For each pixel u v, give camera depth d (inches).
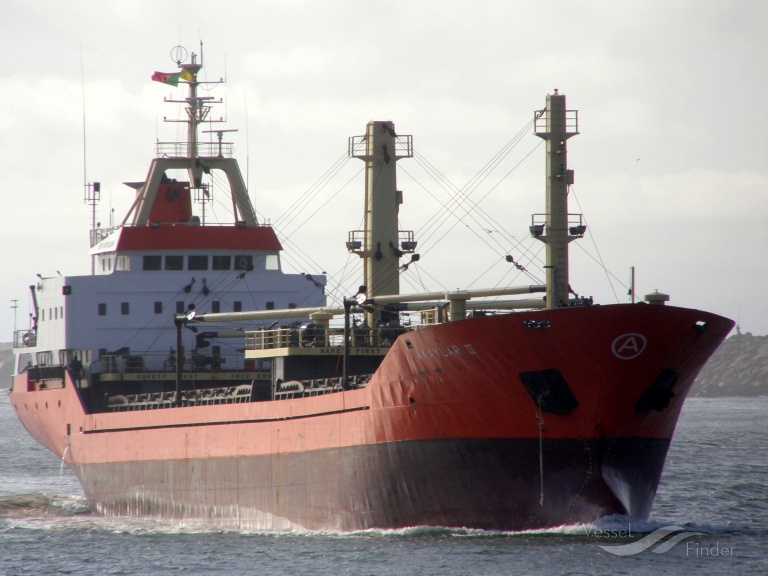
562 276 6466.5
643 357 5836.6
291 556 6151.6
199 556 6378.0
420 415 6230.3
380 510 6510.8
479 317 5866.1
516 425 6018.7
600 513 6186.0
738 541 6323.8
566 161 6476.4
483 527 6240.2
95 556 6555.1
